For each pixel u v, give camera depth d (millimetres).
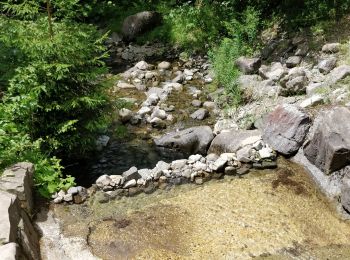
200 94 6523
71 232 3615
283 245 3467
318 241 3516
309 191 4125
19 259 2838
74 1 4594
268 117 4941
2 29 4383
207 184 4301
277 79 6086
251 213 3832
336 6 7121
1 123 4102
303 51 6637
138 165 4840
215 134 5273
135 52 8523
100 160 4930
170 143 5164
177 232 3623
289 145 4594
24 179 3693
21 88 4250
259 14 7750
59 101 4477
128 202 4035
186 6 8891
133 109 6109
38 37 4301
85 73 4477
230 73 6066
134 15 9039
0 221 3045
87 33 4742
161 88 6707
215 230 3635
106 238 3559
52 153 4855
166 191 4191
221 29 8289
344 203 3842
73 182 4230
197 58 7949
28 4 4488
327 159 4148
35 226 3633
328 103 5004
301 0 7512
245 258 3334
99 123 4750
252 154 4590
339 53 6234
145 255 3369
